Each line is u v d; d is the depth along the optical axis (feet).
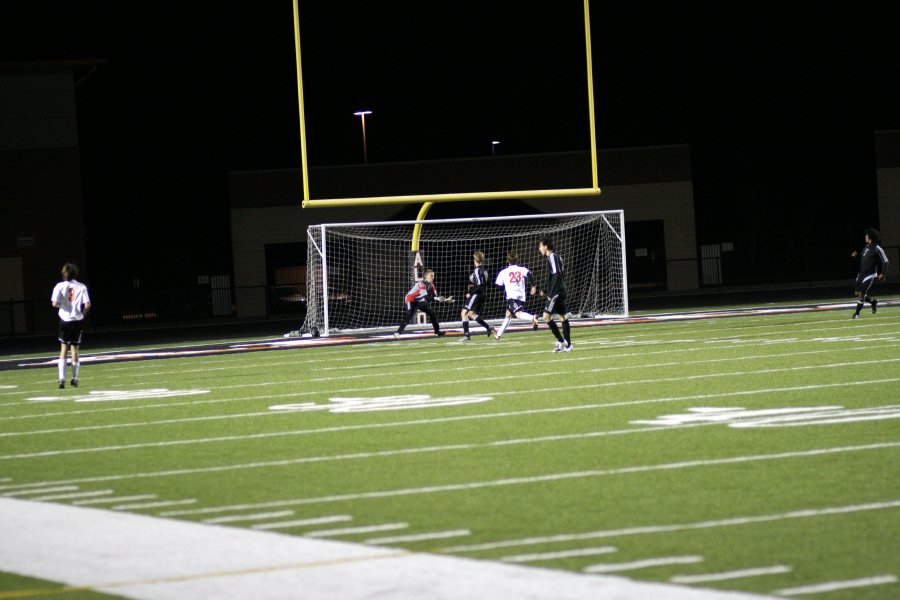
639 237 208.74
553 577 26.16
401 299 193.26
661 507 33.37
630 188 207.72
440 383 70.64
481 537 30.60
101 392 74.49
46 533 32.81
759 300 164.25
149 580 27.25
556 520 32.27
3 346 147.13
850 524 30.55
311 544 30.30
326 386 71.92
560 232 181.16
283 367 88.33
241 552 29.63
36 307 176.86
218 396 68.85
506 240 196.75
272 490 38.37
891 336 87.66
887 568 26.35
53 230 180.55
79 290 78.64
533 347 96.63
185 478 41.34
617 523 31.58
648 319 128.67
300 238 202.69
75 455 48.06
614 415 53.01
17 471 44.52
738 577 25.95
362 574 26.91
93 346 136.46
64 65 179.93
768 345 85.81
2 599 26.35
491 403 59.47
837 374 64.44
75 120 181.16
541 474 39.37
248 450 47.32
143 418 59.67
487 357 88.43
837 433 45.01
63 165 180.75
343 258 192.95
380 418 55.52
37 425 58.75
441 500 35.63
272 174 202.49
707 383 63.57
